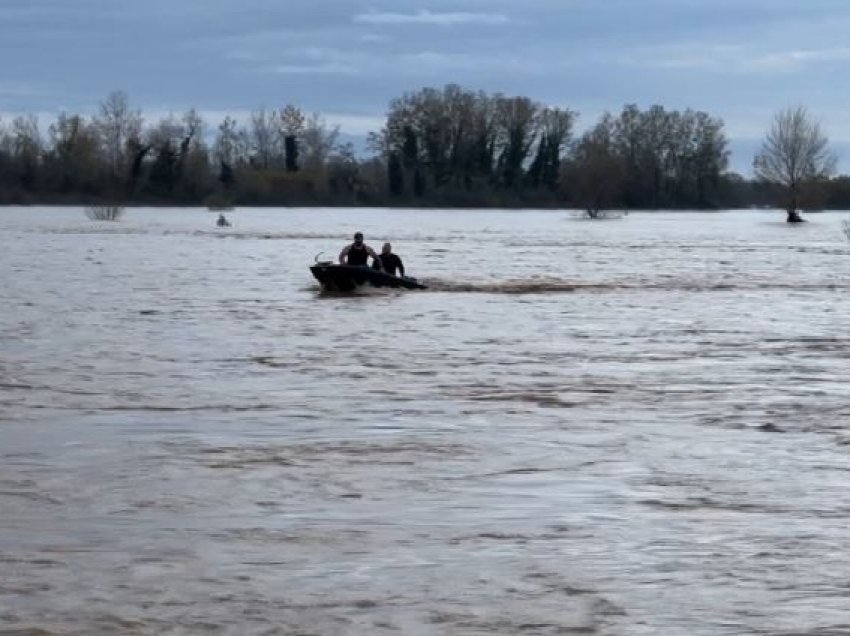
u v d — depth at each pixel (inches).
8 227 3602.4
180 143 5954.7
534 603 398.6
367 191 6599.4
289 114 6589.6
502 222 4837.6
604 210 5585.6
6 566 430.6
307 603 397.4
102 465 581.9
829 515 502.6
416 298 1498.5
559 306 1413.6
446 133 6594.5
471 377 864.9
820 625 382.0
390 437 652.1
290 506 512.4
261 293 1549.0
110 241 2878.9
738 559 443.2
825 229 4347.9
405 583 415.8
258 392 794.8
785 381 850.8
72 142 5782.5
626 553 449.4
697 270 2087.8
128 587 410.6
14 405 739.4
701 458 604.7
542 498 527.5
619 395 791.1
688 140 6973.4
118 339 1064.2
